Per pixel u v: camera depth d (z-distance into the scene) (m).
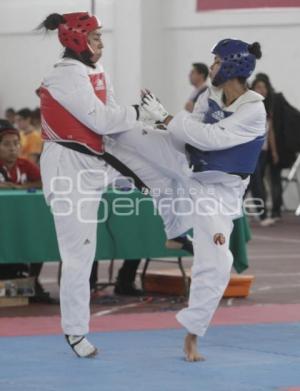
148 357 9.70
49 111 9.54
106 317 12.01
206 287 9.32
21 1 29.33
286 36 24.80
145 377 8.84
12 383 8.59
